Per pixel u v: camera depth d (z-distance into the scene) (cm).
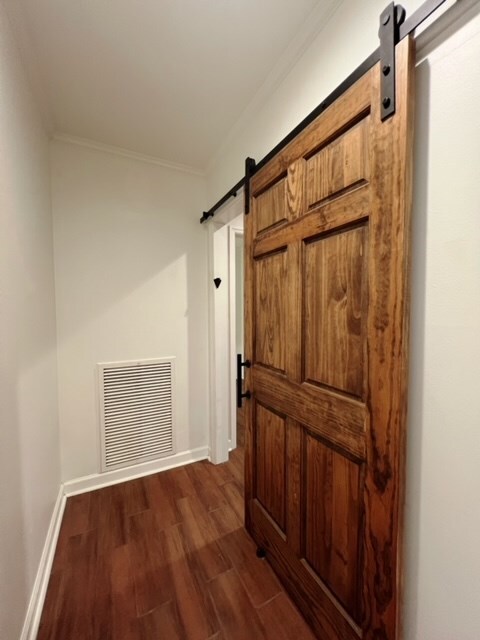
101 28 111
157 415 216
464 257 65
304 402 109
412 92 71
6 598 85
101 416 196
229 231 232
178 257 221
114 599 118
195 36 115
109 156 194
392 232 74
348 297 90
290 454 118
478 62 61
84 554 141
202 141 188
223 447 230
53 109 156
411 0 74
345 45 95
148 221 209
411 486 77
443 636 70
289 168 114
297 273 111
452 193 67
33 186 136
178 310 223
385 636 79
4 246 94
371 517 82
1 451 85
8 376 93
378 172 78
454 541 68
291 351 116
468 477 65
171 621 110
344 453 93
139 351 209
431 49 69
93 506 176
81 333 190
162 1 101
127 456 205
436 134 69
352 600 91
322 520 103
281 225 122
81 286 189
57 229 180
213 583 126
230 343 240
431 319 72
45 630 107
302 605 111
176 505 177
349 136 88
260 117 148
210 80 138
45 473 140
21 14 104
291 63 122
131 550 143
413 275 75
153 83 140
